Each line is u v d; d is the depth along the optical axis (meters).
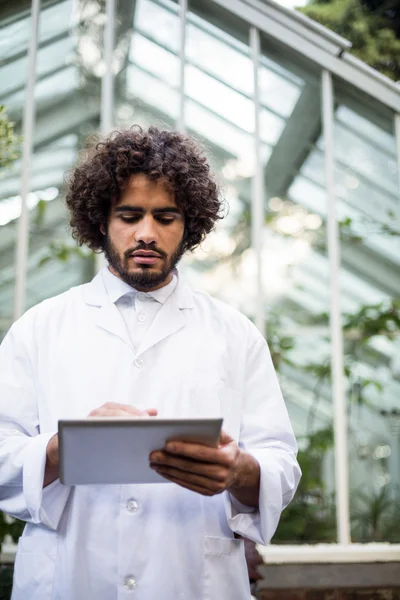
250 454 1.55
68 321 1.71
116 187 1.66
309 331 4.15
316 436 4.07
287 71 4.19
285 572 3.78
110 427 1.25
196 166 1.84
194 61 4.11
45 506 1.55
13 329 1.73
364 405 4.25
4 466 1.55
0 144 3.90
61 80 4.03
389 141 4.22
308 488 4.00
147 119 4.06
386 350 4.29
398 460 4.21
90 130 4.03
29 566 1.56
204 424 1.28
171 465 1.36
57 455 1.49
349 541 3.96
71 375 1.62
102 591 1.51
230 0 4.07
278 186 4.19
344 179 4.24
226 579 1.59
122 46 4.08
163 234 1.65
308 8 8.84
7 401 1.62
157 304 1.75
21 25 4.02
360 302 4.30
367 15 8.72
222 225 4.10
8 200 3.95
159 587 1.51
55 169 4.01
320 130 4.20
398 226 4.24
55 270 3.96
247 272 4.08
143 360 1.66
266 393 1.73
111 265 1.78
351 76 4.16
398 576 3.82
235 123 4.12
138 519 1.54
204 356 1.69
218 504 1.63
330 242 4.13
